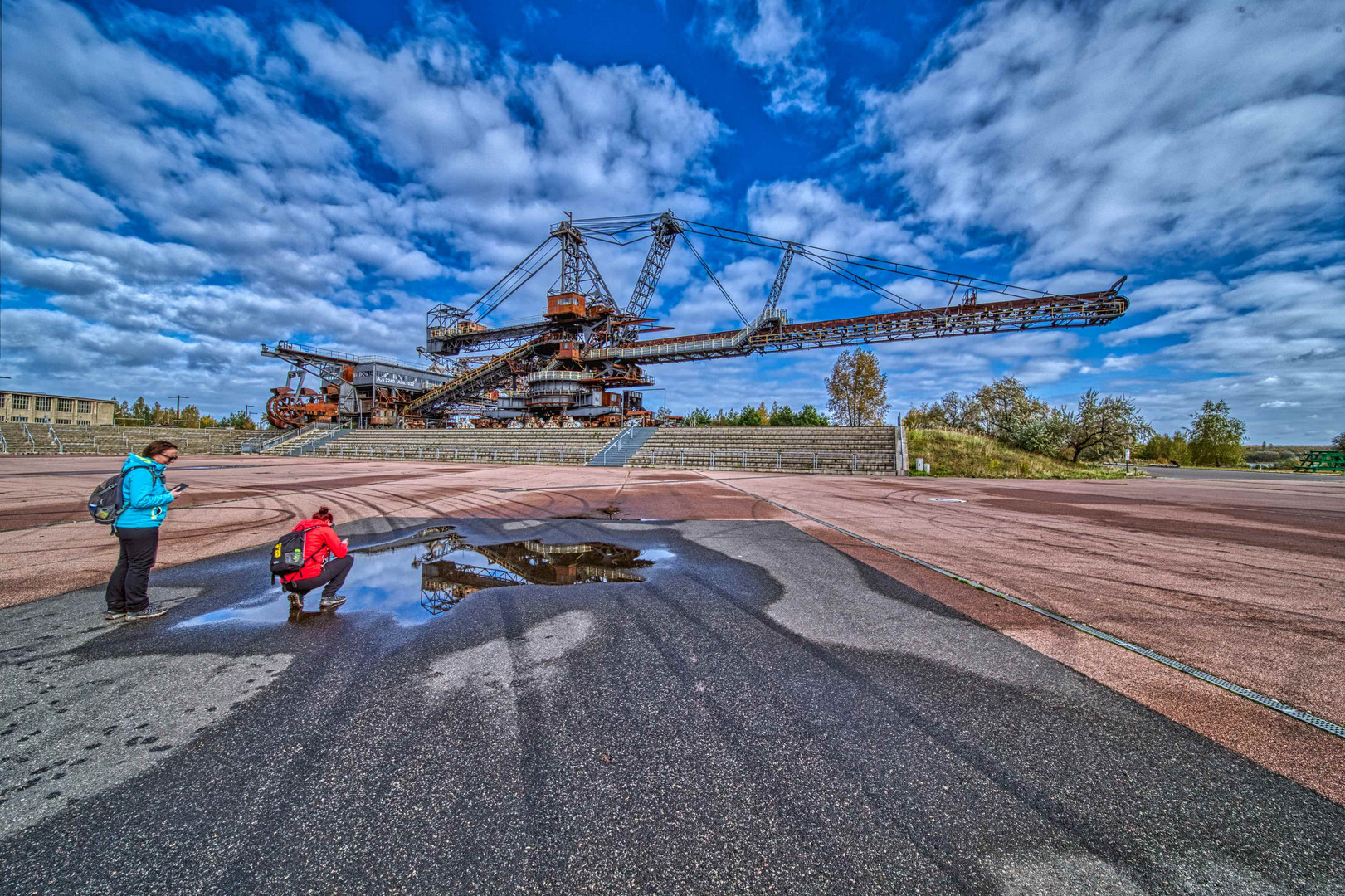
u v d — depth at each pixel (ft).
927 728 8.36
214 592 16.06
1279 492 50.19
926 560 20.26
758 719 8.60
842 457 79.10
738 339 119.75
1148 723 8.55
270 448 138.92
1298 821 6.28
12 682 10.00
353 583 17.12
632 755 7.59
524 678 10.16
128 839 5.99
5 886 5.33
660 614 14.01
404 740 7.98
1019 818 6.33
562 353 134.00
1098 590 16.28
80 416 177.58
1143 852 5.82
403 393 159.43
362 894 5.29
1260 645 11.92
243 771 7.24
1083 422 104.47
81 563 19.95
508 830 6.13
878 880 5.46
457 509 34.58
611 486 50.70
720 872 5.58
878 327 108.99
